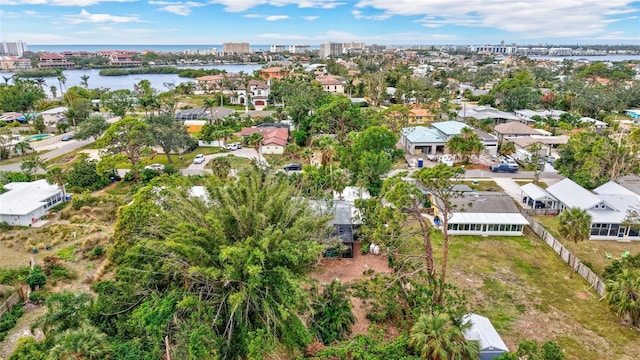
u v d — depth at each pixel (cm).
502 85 12231
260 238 2266
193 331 2055
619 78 16200
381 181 4888
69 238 3881
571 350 2422
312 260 2527
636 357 2369
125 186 5384
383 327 2636
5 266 3353
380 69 18925
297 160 6562
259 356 2020
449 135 7131
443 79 15738
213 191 2592
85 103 9938
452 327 2092
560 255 3572
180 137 6181
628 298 2583
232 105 12538
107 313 2366
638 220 3722
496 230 3988
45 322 2147
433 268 2881
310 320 2422
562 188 4484
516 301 2917
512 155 6712
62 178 4941
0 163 6366
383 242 3166
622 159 5081
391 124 8144
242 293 2072
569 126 8262
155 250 2333
